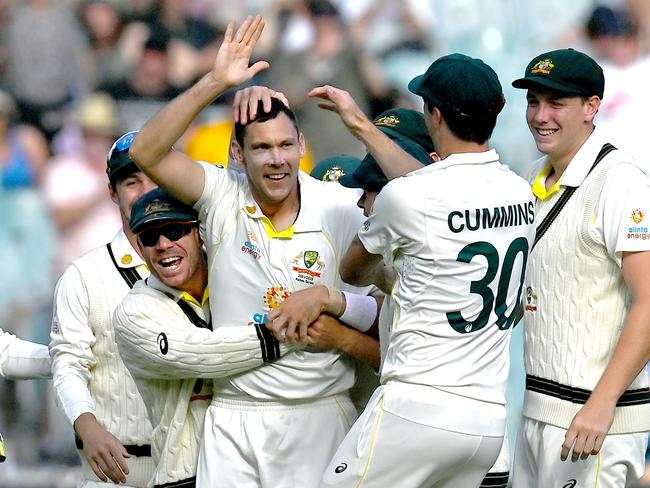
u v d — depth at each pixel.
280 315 16.78
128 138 18.94
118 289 18.88
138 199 17.59
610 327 17.86
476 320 16.47
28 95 38.00
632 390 18.00
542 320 18.25
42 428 32.00
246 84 37.84
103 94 38.81
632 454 18.09
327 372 17.39
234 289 17.14
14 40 38.34
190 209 17.33
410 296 16.59
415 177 16.42
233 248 17.11
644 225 17.38
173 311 17.33
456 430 16.27
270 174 16.66
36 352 19.58
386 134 18.44
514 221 16.66
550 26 37.81
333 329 17.14
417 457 16.39
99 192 37.41
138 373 17.56
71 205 37.09
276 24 38.78
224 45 16.42
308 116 37.56
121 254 19.02
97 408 19.02
